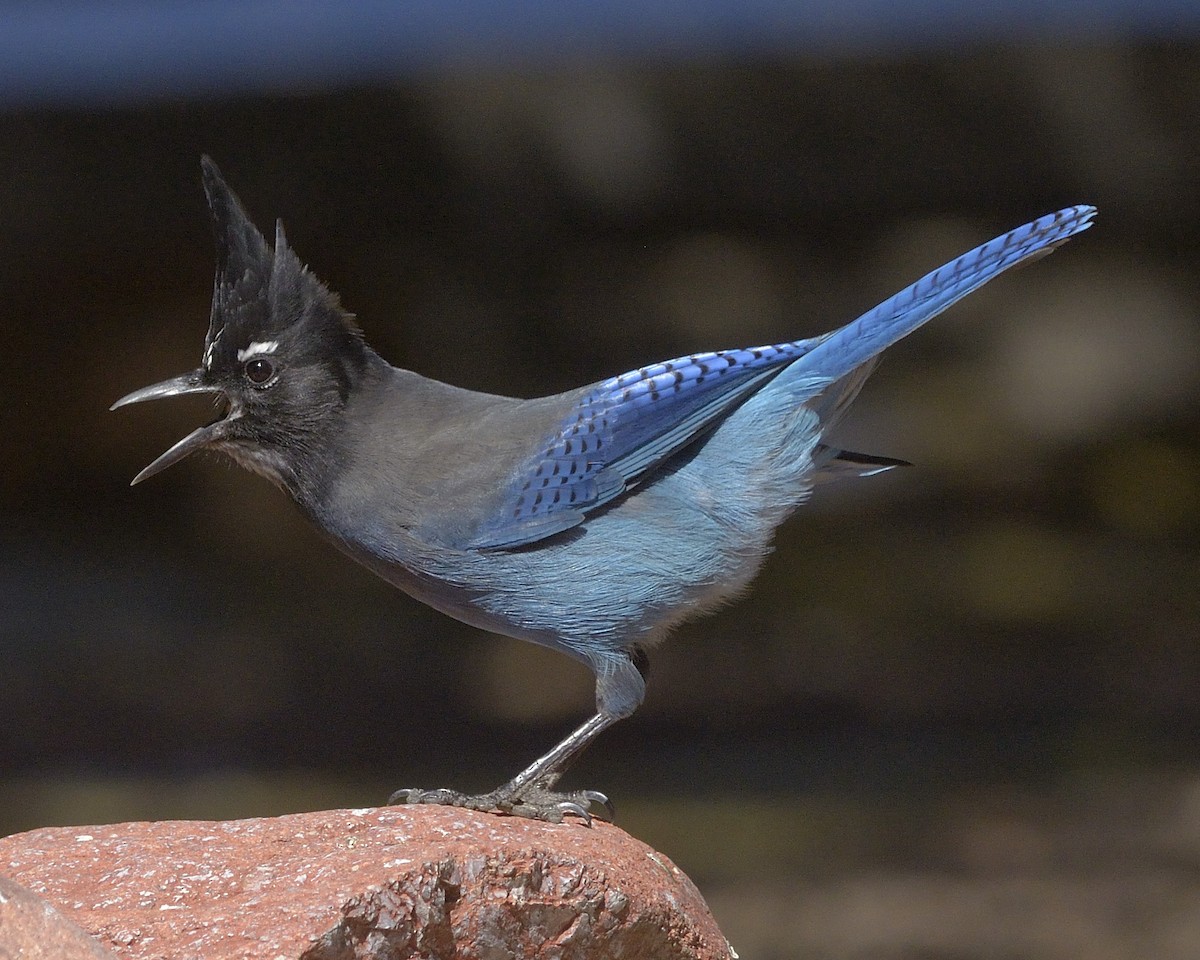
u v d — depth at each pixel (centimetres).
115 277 1673
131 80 1532
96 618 1514
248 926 454
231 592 1587
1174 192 1675
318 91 1562
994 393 1850
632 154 1631
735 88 1606
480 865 491
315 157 1599
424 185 1634
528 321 1716
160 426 1709
